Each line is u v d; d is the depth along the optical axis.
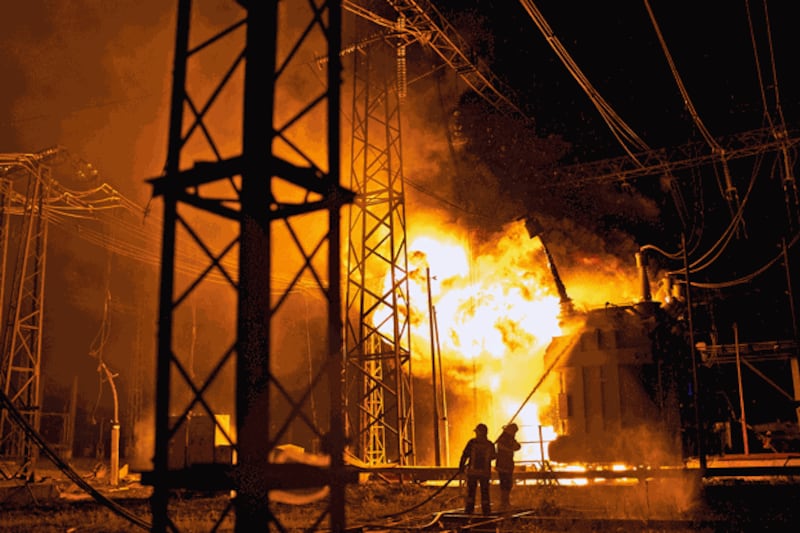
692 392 19.81
